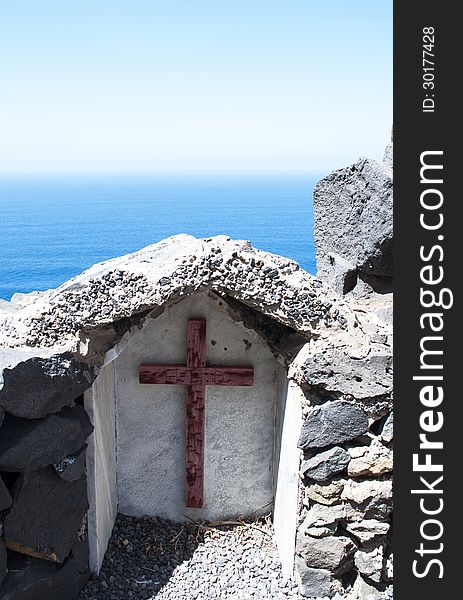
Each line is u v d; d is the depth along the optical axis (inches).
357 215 229.1
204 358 207.8
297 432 184.1
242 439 216.7
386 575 181.8
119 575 192.7
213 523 219.6
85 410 182.9
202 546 208.1
